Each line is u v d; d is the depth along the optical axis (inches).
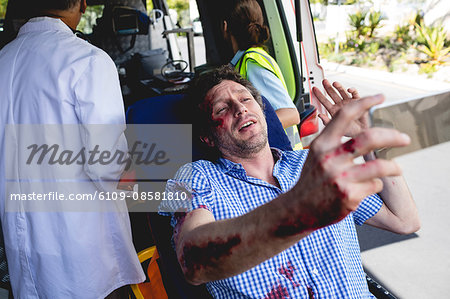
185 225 44.9
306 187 23.2
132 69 167.3
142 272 70.2
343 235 53.2
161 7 191.0
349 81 304.0
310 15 106.7
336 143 21.7
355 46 397.7
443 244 107.6
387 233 113.5
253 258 28.8
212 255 30.9
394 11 432.1
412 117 26.3
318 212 23.0
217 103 59.0
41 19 59.3
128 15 171.5
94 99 55.4
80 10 63.6
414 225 54.4
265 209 27.6
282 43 98.9
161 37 189.3
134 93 165.8
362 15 422.9
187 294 51.0
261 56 80.7
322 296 49.5
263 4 95.4
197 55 299.6
